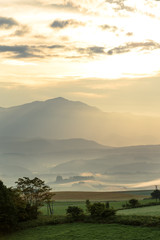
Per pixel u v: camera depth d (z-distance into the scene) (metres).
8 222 96.94
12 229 99.50
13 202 103.94
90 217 105.19
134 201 144.75
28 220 109.94
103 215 103.00
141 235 82.38
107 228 92.25
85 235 87.56
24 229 101.00
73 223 103.19
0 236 94.69
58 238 87.50
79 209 106.94
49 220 107.12
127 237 81.81
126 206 146.38
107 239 81.94
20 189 121.56
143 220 93.88
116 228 91.38
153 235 81.25
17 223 104.38
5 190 103.00
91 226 96.75
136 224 92.81
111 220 99.31
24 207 109.38
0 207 96.75
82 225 99.25
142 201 169.75
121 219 97.81
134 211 121.44
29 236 92.56
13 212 99.31
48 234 92.69
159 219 93.50
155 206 139.12
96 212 103.62
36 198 123.12
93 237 85.00
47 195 124.19
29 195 121.56
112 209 105.94
